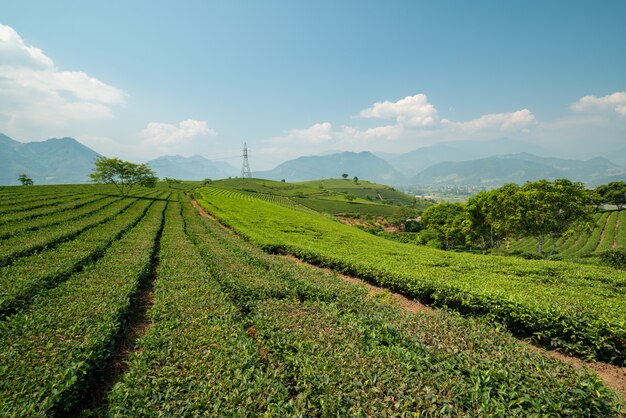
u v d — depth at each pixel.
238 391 5.81
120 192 75.31
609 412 5.90
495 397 6.20
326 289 13.57
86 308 9.55
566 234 38.66
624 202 86.62
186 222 42.25
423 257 24.98
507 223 42.84
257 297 12.68
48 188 70.75
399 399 5.80
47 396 5.57
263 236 32.00
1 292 10.35
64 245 19.48
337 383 6.29
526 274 19.80
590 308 11.76
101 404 7.02
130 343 9.80
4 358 6.54
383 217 126.44
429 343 8.48
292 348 7.97
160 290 12.45
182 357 7.04
